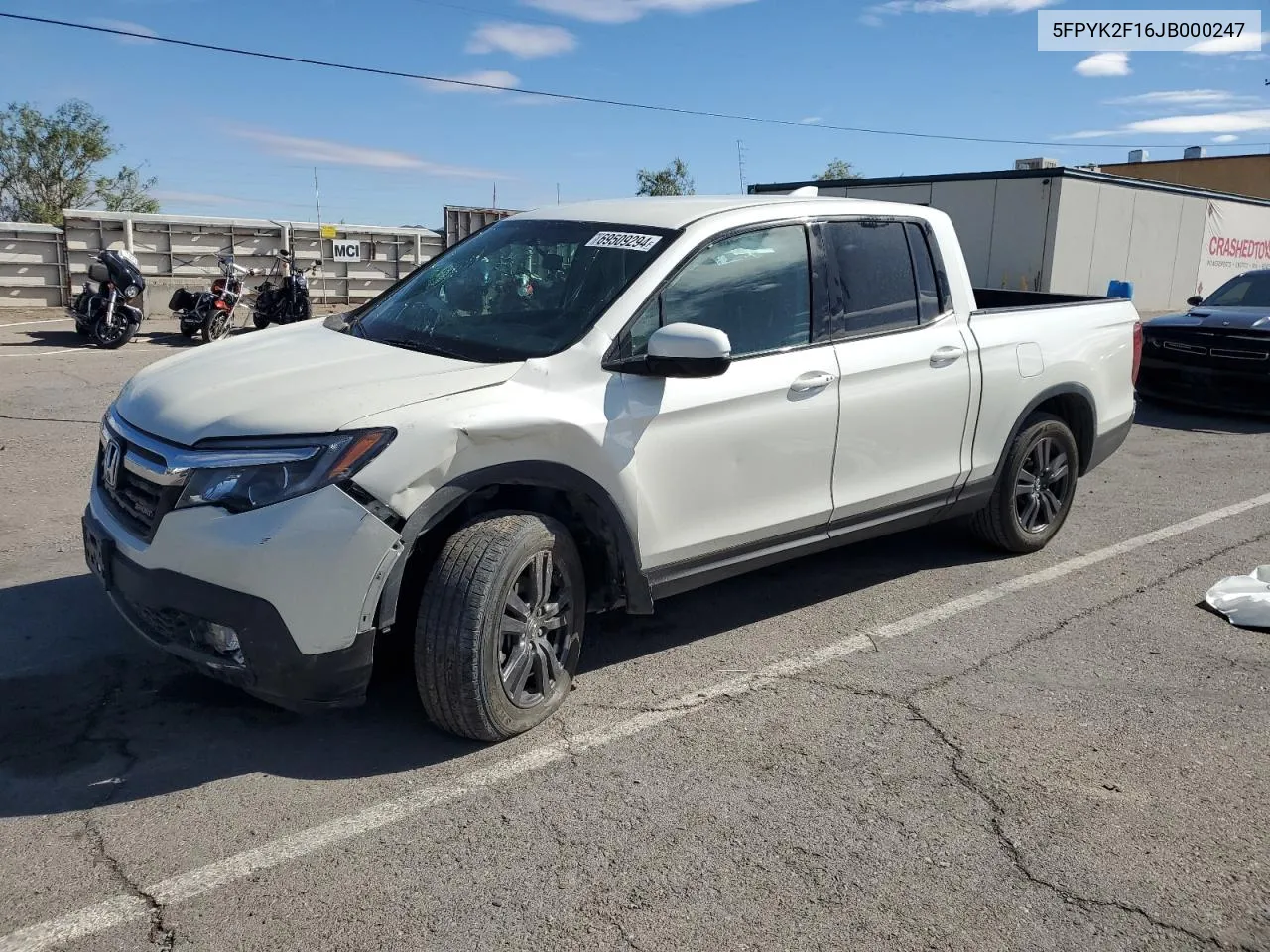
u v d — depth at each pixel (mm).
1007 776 3588
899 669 4441
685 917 2818
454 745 3703
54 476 7211
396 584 3346
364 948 2662
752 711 4023
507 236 4754
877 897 2930
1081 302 6457
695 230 4254
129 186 35875
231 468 3275
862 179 25094
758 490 4348
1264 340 9961
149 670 4207
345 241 21922
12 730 3707
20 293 18438
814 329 4555
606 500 3826
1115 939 2785
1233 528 6688
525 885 2936
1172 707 4141
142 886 2885
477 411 3480
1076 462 6027
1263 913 2906
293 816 3240
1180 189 25438
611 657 4500
